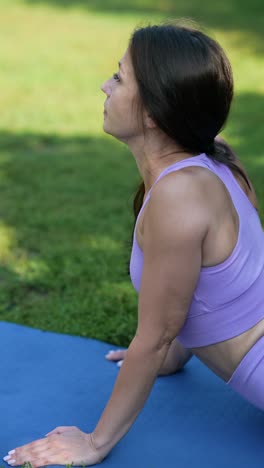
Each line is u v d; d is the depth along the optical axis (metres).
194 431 2.36
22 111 8.01
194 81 1.87
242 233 2.04
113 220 4.75
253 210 2.15
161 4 15.67
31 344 2.96
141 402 2.12
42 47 11.69
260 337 2.11
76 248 4.25
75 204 5.09
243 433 2.36
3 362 2.81
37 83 9.33
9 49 11.57
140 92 1.92
